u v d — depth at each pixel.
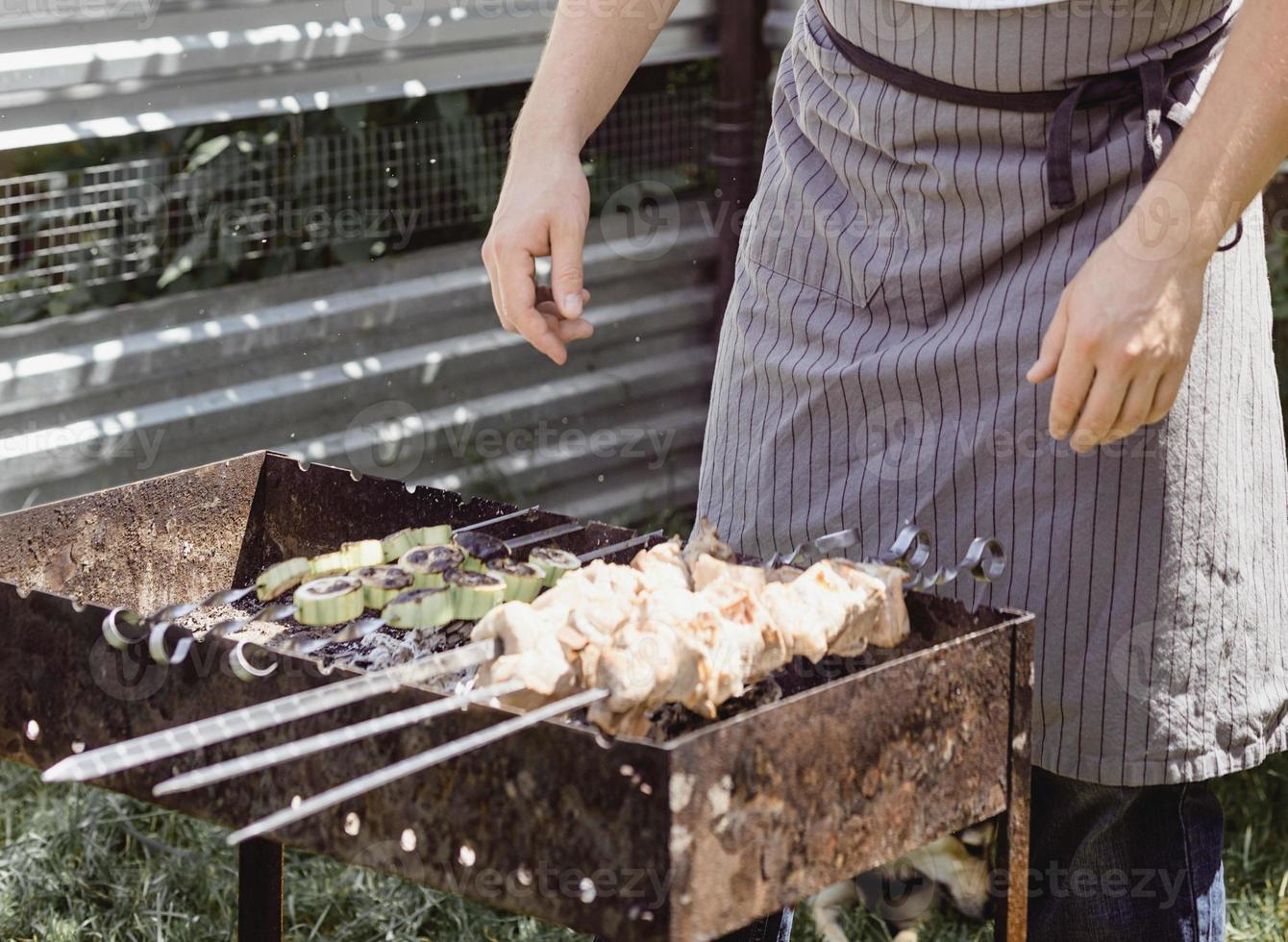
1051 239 1.65
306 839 1.34
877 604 1.47
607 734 1.31
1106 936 1.75
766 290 1.89
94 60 2.86
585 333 1.76
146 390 3.11
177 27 2.98
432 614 1.58
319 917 2.50
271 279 3.29
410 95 3.39
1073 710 1.67
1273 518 1.76
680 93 3.93
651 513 4.02
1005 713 1.43
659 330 4.00
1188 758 1.67
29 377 2.91
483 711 1.22
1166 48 1.62
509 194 1.81
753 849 1.20
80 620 1.44
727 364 1.96
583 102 1.87
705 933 1.17
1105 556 1.64
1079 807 1.74
